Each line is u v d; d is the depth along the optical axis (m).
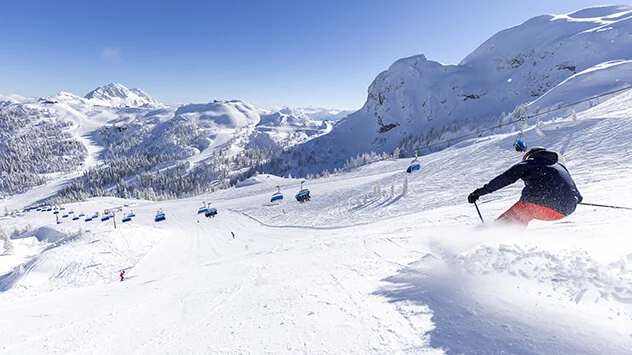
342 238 14.60
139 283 12.62
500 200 19.38
